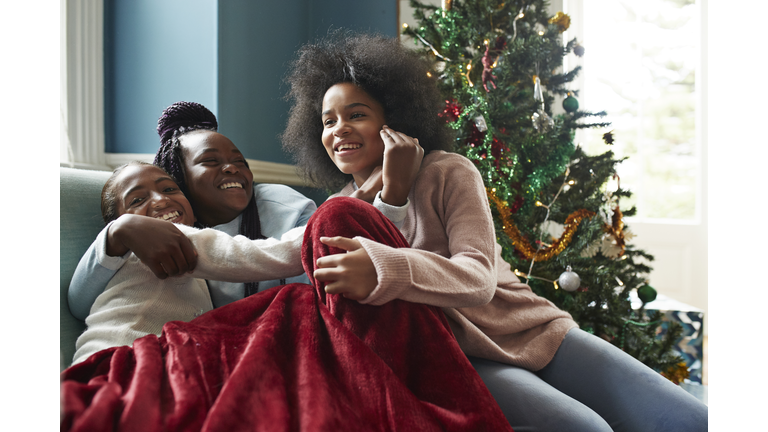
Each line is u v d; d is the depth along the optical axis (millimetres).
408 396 528
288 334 585
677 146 2920
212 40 1654
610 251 1844
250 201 1097
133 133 1718
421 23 1743
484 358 863
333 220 653
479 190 873
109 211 861
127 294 767
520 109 1571
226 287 970
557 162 1645
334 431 458
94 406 429
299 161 1247
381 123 982
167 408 486
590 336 879
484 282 701
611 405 788
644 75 2922
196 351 554
